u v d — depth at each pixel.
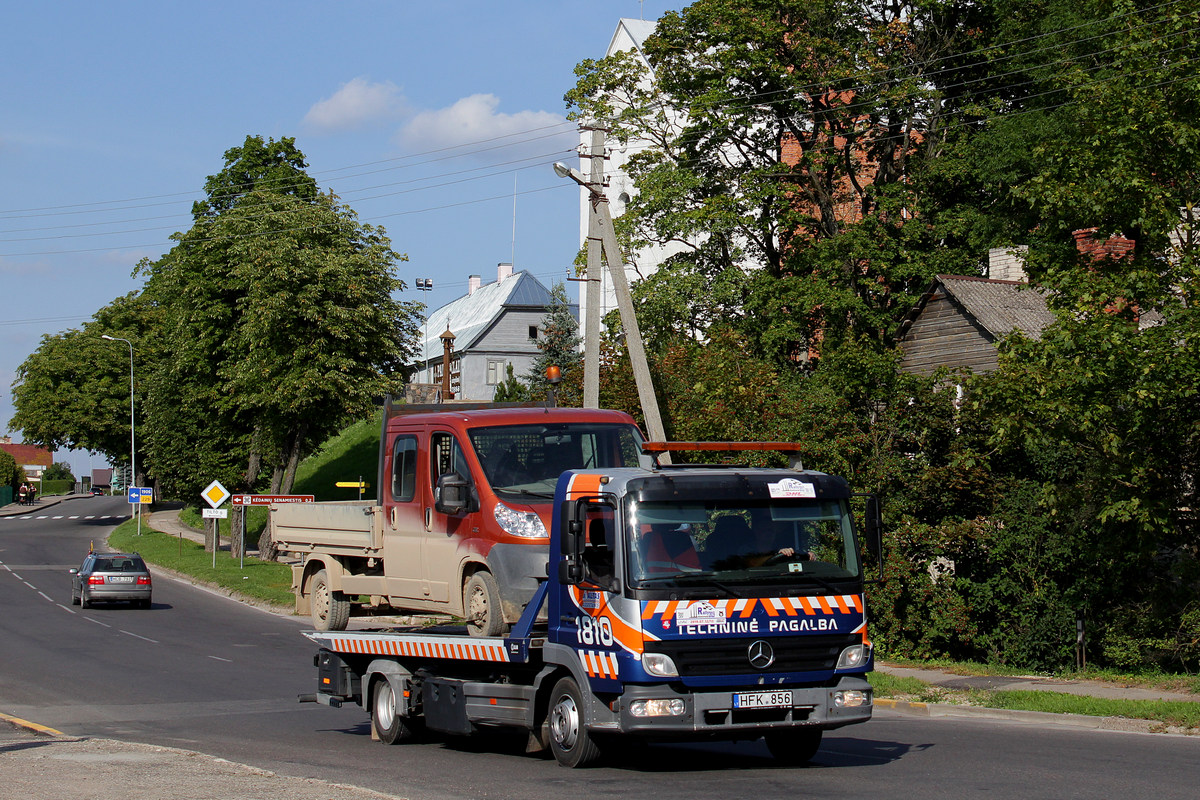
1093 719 14.56
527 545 11.39
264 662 24.19
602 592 10.13
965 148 40.62
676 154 42.25
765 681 9.99
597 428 12.45
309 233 45.94
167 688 20.16
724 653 9.91
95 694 19.38
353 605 14.38
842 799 9.08
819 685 10.23
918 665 20.47
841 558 10.52
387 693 13.57
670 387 28.34
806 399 22.36
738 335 25.23
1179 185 19.27
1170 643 18.33
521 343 96.19
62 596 41.62
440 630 13.55
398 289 47.97
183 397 52.28
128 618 34.34
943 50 42.06
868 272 40.50
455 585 12.04
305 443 49.50
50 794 8.98
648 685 9.83
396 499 13.06
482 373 95.38
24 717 16.75
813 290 38.47
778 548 10.31
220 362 48.38
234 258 46.06
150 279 86.44
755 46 40.19
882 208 40.50
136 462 85.19
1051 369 17.38
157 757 11.23
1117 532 18.78
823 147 41.81
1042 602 19.94
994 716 15.70
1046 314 33.12
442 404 13.67
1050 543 19.83
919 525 20.66
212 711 17.47
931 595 20.77
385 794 8.98
